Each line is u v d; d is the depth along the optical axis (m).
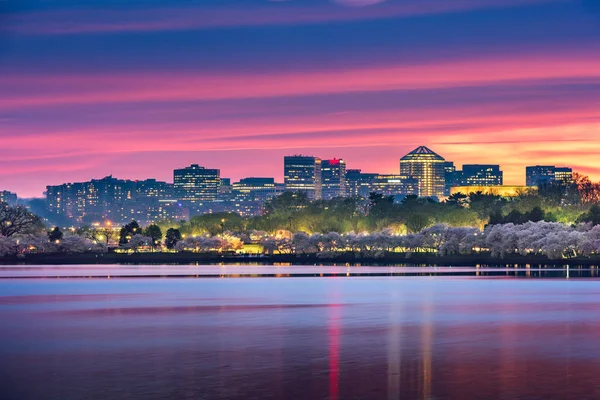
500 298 168.62
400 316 134.25
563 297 170.25
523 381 80.25
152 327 120.19
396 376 82.56
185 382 80.06
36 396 75.06
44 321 128.75
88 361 91.19
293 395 75.00
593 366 87.69
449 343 103.06
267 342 104.19
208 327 119.81
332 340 105.81
